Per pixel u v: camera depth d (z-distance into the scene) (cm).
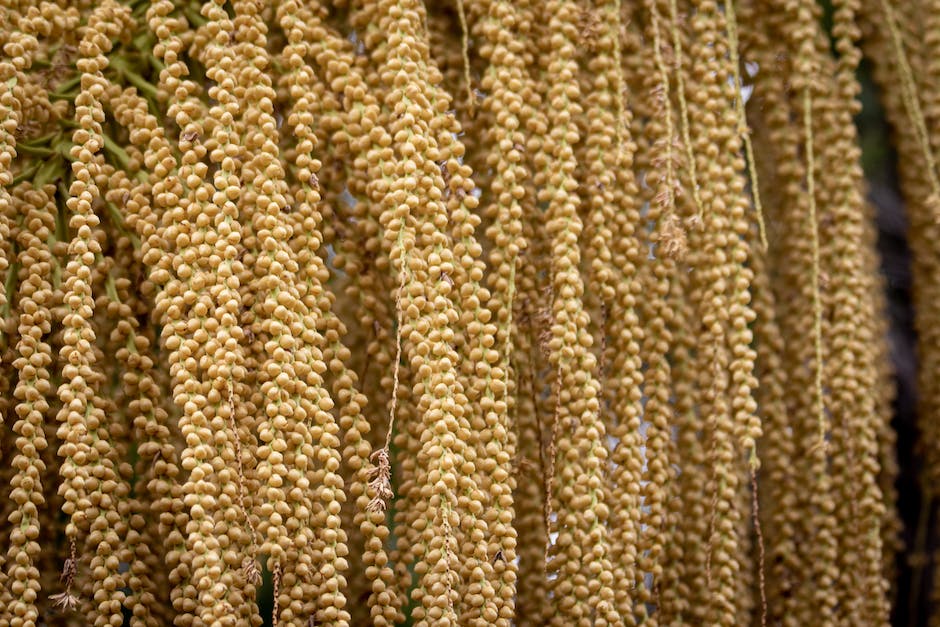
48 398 127
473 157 137
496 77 132
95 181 126
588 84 137
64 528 126
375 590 121
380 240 129
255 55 126
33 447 119
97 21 128
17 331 124
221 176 122
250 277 122
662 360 134
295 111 125
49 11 128
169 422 127
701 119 137
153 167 124
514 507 134
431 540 120
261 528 116
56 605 122
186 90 124
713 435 134
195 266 120
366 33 132
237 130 124
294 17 129
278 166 124
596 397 127
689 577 137
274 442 118
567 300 127
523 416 134
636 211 133
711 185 136
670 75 140
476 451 124
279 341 120
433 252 124
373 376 133
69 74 133
